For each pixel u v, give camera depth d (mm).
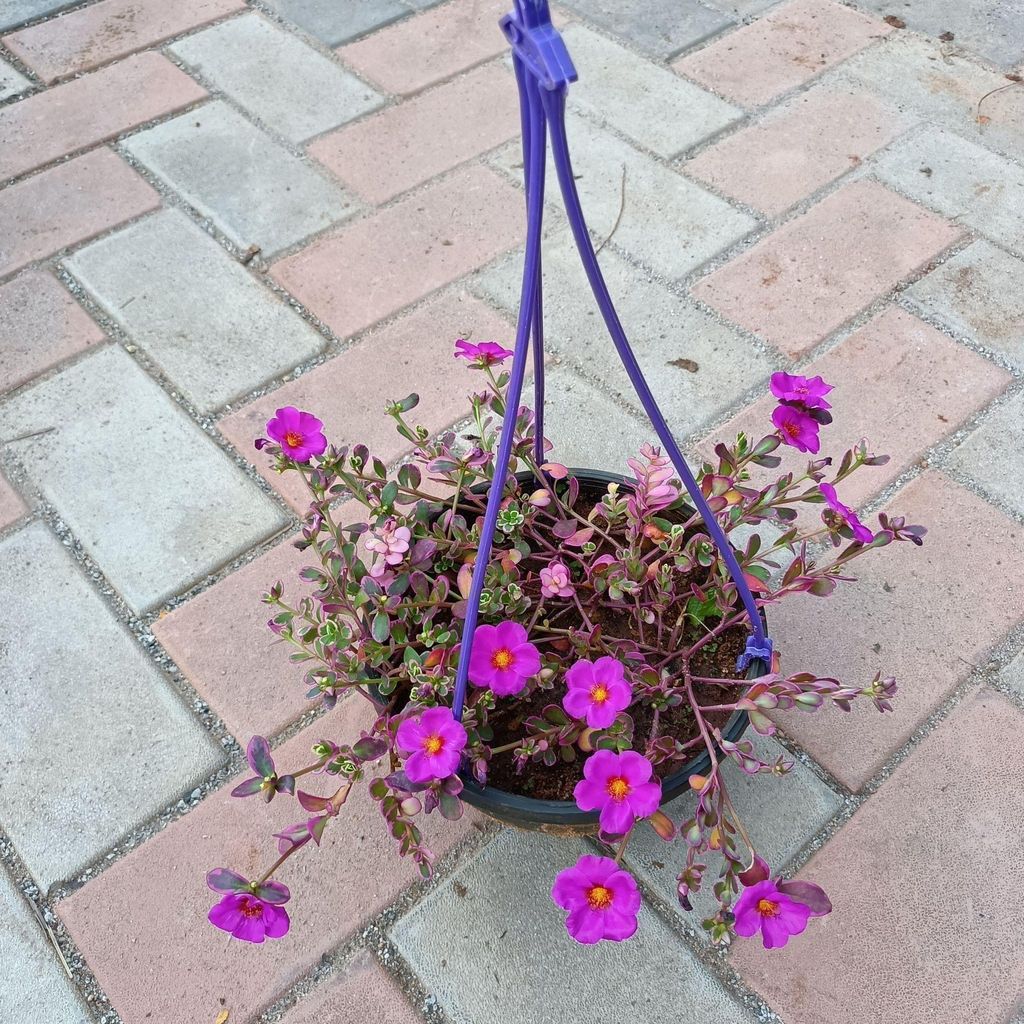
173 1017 1176
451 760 928
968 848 1260
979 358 1775
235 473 1674
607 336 1836
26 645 1481
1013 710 1372
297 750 1371
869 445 1666
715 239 1992
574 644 1152
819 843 1277
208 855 1291
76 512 1632
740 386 1756
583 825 1077
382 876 1267
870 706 1377
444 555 1201
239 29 2506
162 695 1429
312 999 1185
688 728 1168
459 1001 1179
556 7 2527
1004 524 1561
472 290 1927
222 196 2111
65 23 2539
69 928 1240
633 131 2207
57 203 2107
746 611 1132
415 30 2496
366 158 2180
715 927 917
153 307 1918
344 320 1885
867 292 1886
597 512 1257
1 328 1890
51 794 1345
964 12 2461
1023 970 1171
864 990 1167
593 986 1183
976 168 2096
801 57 2369
